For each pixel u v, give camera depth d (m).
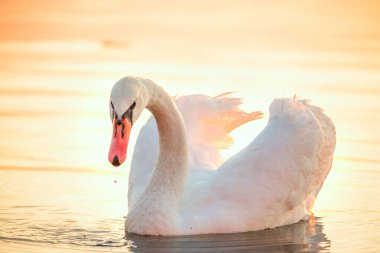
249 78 23.70
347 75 24.30
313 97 21.52
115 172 16.28
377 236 12.57
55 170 16.28
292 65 25.77
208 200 12.55
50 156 17.19
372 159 16.86
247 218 12.59
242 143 17.55
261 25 33.69
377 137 18.22
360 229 13.00
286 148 12.98
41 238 12.16
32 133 18.89
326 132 13.99
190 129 13.89
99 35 31.31
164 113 12.35
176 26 33.47
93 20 34.59
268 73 24.48
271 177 12.77
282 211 13.02
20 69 25.61
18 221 13.10
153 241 12.01
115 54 27.91
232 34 31.66
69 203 14.20
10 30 32.34
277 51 28.31
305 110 13.52
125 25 33.47
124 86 11.12
